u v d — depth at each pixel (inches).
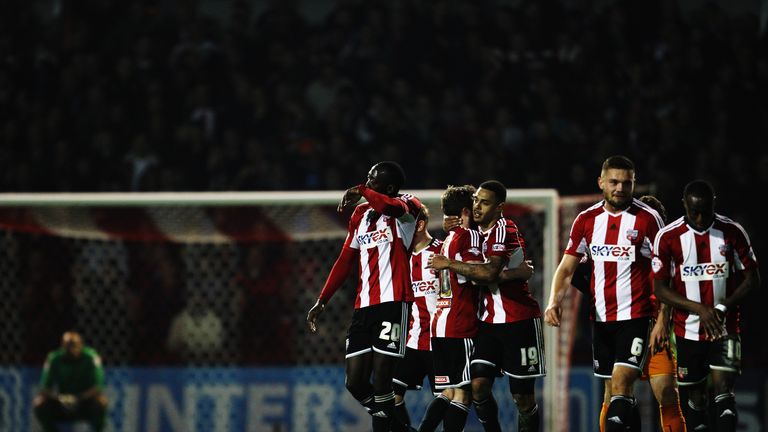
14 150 1852.9
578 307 1373.0
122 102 1881.2
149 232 1344.7
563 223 1225.4
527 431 853.8
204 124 1836.9
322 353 1405.0
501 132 1756.9
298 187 1715.1
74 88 1916.8
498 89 1825.8
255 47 1961.1
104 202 1194.0
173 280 1441.9
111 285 1448.1
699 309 773.9
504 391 1248.8
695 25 1946.4
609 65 1861.5
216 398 1316.4
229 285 1433.3
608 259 802.8
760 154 1760.6
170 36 2003.0
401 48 1911.9
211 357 1408.7
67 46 2006.6
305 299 1418.6
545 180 1676.9
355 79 1919.3
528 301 843.4
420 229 823.7
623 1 1939.0
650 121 1752.0
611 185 800.3
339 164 1724.9
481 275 808.3
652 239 800.3
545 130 1727.4
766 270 1504.7
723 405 780.0
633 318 796.6
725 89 1819.6
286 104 1850.4
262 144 1779.0
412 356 916.6
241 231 1337.4
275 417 1300.4
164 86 1894.7
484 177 1686.8
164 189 1743.4
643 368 847.1
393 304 784.3
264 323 1421.0
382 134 1769.2
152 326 1439.5
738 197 1590.8
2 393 1331.2
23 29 2022.6
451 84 1879.9
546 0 1941.4
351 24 1973.4
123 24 2032.5
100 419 1301.7
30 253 1450.5
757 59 1871.3
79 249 1451.8
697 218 783.7
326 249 1428.4
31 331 1443.2
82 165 1786.4
